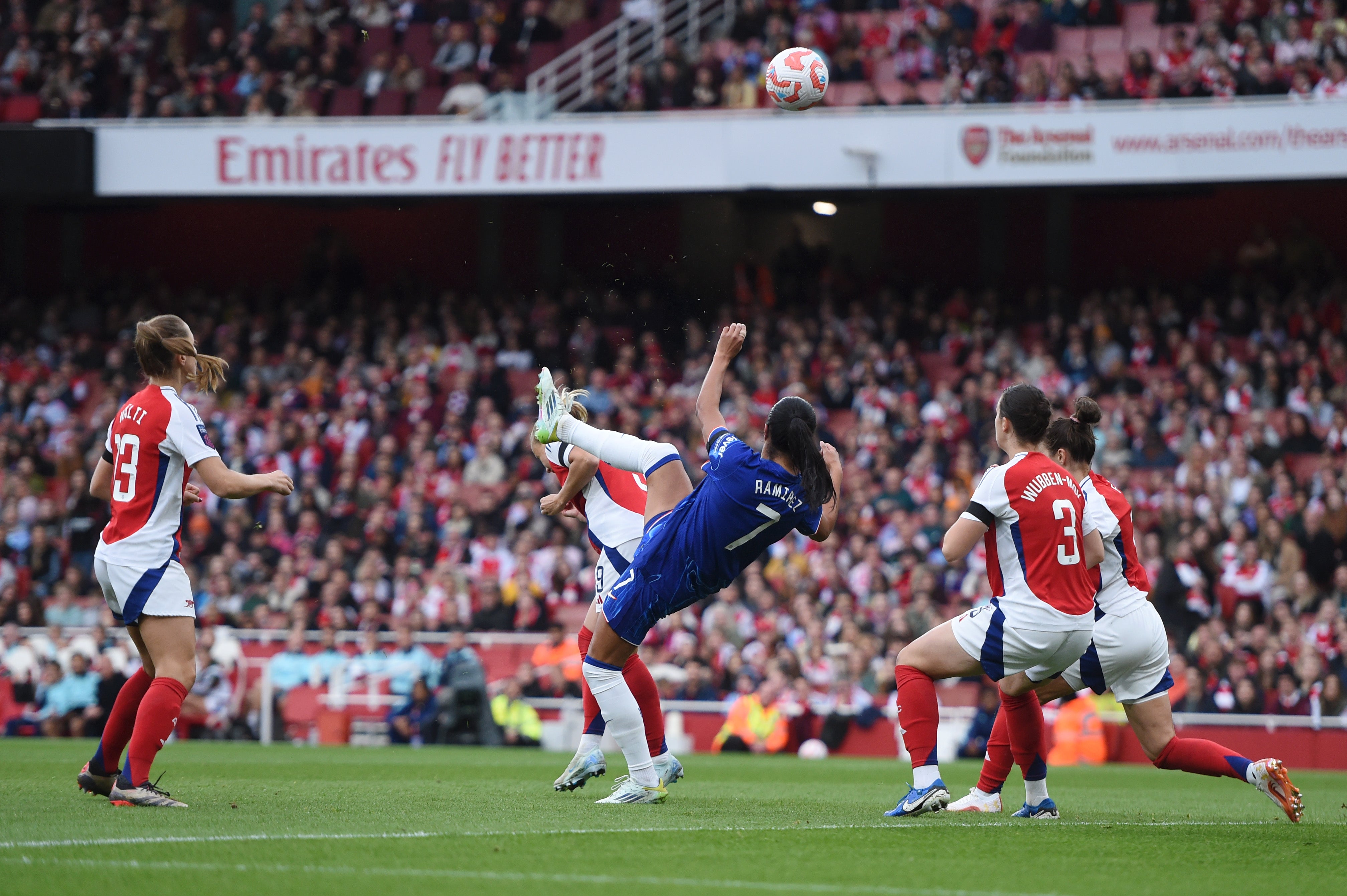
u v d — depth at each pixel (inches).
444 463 2687.0
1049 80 2770.7
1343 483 2353.6
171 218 3432.6
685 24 3179.1
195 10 3351.4
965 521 845.8
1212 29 2704.2
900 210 3193.9
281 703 2150.6
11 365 3100.4
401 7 3287.4
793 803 1011.3
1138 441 2476.6
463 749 1953.7
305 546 2470.5
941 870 652.7
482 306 3095.5
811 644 2117.4
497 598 2301.9
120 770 879.1
